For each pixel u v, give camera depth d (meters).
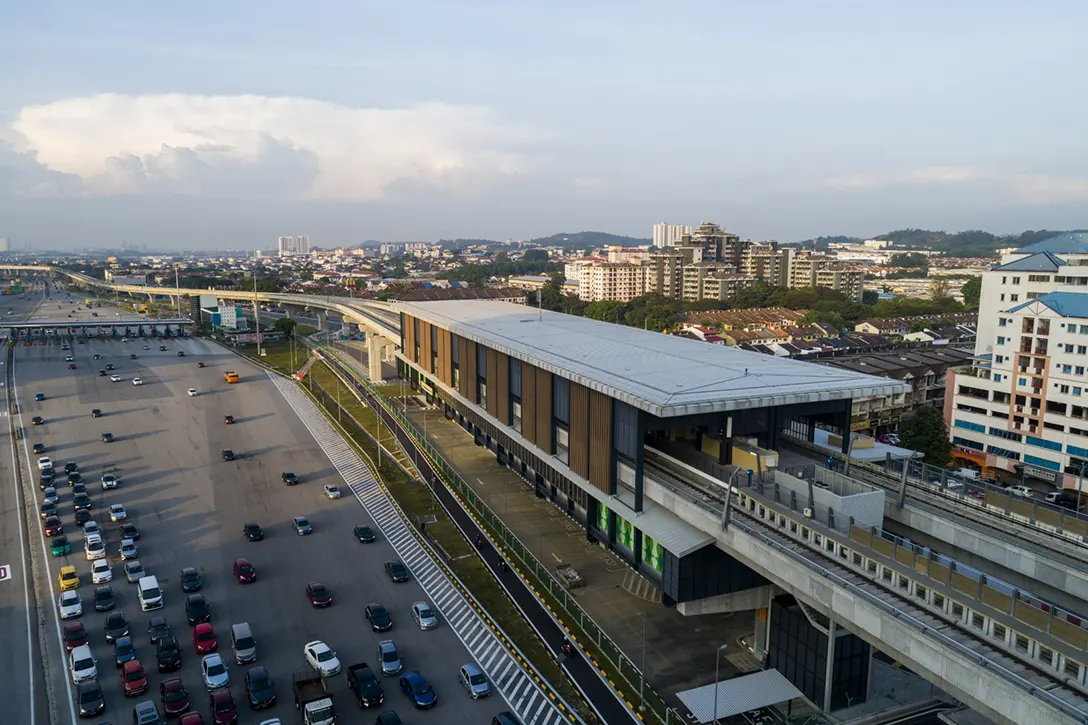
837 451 51.09
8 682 43.59
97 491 74.69
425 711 40.81
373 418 102.56
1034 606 27.31
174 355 149.38
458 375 86.56
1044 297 82.00
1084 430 77.00
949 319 176.00
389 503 72.62
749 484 42.66
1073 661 25.28
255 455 86.69
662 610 52.41
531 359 59.81
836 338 146.00
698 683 43.84
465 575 57.16
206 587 55.62
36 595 53.91
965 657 27.53
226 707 39.72
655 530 43.84
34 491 74.12
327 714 39.16
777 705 41.78
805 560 35.34
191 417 101.81
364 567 59.19
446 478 79.00
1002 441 85.25
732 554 40.78
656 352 60.84
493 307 105.56
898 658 30.72
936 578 30.64
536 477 65.38
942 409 103.88
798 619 42.38
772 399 44.81
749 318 188.50
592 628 49.62
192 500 72.94
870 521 38.38
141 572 56.72
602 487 50.31
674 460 49.91
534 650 46.94
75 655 44.44
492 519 67.94
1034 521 38.81
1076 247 105.19
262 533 64.62
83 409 104.56
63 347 155.12
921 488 45.56
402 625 50.34
